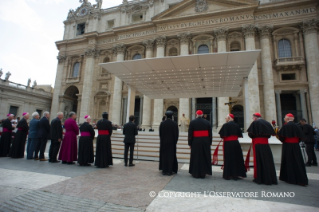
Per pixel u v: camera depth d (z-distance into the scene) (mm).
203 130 6301
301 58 23062
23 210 3562
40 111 36188
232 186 5215
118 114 29188
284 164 5871
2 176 5715
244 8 24812
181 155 9672
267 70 23609
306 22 23031
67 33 37250
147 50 29250
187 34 26953
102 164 7367
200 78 13977
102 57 33031
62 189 4672
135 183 5316
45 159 8875
